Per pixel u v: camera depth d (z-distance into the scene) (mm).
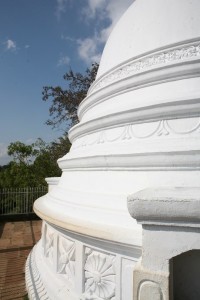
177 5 5176
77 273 3961
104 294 3527
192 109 3846
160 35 5055
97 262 3660
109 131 4750
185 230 2270
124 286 3277
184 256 2568
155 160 3680
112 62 5938
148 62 4949
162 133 3996
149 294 2285
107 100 5430
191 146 3588
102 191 4137
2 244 9484
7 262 7461
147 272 2316
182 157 3514
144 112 4191
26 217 14469
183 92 4238
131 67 5223
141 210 2365
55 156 22266
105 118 4730
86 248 3869
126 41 5707
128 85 4930
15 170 21359
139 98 4680
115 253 3420
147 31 5320
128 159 3910
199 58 4262
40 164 22078
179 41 4660
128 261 3279
